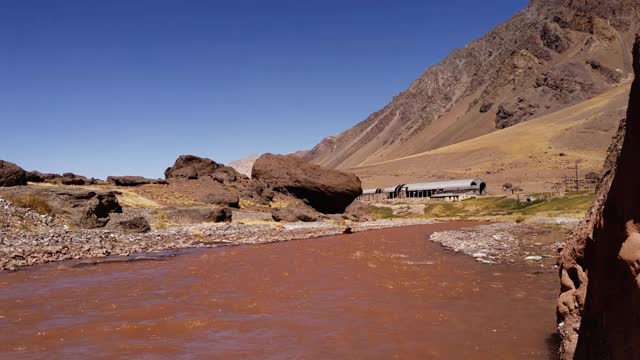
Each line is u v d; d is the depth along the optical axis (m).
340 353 9.73
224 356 9.58
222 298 15.12
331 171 70.81
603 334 6.42
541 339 10.44
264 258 25.41
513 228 43.78
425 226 55.12
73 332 11.29
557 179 132.88
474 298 14.66
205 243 34.00
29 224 31.75
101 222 36.53
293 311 13.32
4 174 39.66
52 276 19.52
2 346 10.23
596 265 6.69
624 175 5.68
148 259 25.09
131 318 12.61
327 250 29.38
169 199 54.53
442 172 180.88
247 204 62.38
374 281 17.91
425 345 10.20
